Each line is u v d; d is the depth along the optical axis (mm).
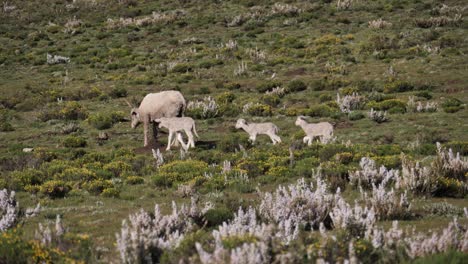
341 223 42062
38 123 138875
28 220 54062
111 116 137125
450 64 176625
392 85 156000
